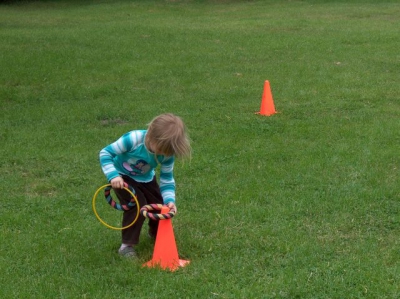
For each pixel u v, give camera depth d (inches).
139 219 203.8
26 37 589.6
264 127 314.7
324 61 480.7
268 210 230.2
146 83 423.8
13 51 517.0
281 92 385.4
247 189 246.7
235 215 227.9
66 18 794.8
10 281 195.5
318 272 195.0
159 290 189.6
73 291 190.1
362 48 529.0
